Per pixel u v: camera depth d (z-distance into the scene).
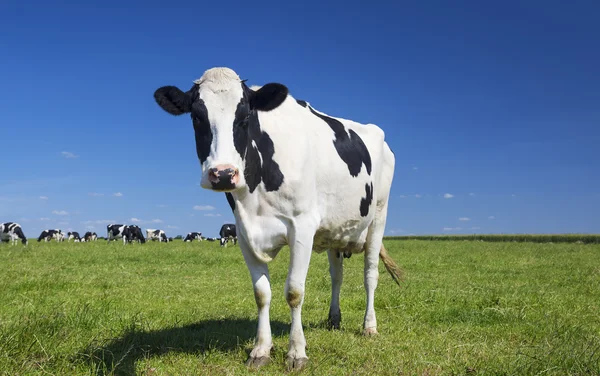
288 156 4.91
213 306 8.02
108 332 5.59
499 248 28.27
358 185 5.82
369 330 6.23
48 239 50.34
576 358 4.52
